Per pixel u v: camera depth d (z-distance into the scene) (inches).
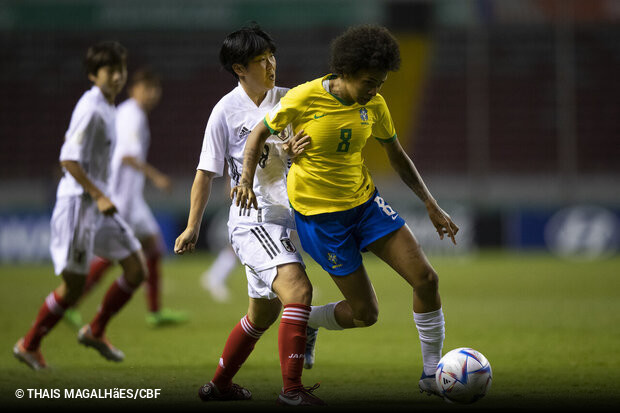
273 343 1093.1
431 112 3794.3
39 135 3705.7
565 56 3774.6
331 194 646.5
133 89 1270.9
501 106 3791.8
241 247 661.9
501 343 1051.9
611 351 971.3
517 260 2829.7
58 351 1025.5
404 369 858.8
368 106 645.9
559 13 3774.6
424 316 658.2
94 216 891.4
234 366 666.2
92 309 1598.2
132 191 1248.2
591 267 2529.5
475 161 3661.4
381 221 650.2
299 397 618.8
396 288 2004.2
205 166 657.6
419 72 3882.9
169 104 3811.5
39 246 2837.1
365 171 668.1
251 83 673.6
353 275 650.8
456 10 4057.6
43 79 3870.6
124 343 1085.1
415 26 3937.0
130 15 4055.1
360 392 708.7
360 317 673.0
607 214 3014.3
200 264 2790.4
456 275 2271.2
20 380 797.2
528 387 723.4
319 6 3993.6
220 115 666.8
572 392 693.9
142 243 1266.0
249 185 620.1
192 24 4050.2
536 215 3073.3
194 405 644.7
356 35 607.8
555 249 3053.6
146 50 3971.5
